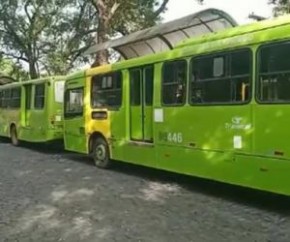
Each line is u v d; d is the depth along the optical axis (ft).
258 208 28.66
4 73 139.64
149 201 30.76
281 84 26.04
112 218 26.32
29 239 22.53
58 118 60.08
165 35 47.32
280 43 26.18
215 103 30.76
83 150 48.55
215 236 22.75
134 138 40.40
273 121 26.50
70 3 111.86
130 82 40.68
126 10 96.02
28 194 33.40
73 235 23.08
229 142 29.66
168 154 35.63
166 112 35.70
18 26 116.26
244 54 28.60
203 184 36.68
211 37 31.65
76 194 33.27
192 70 32.96
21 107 67.92
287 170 25.68
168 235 22.93
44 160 53.26
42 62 119.55
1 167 47.42
